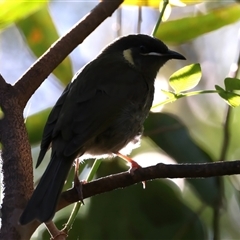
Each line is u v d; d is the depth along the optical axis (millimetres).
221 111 13078
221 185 8562
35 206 6414
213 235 8531
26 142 6895
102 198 8516
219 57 14180
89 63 10016
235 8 10039
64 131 8250
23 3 7844
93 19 8391
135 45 10461
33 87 7496
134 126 9469
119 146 9297
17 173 6547
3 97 7109
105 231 8461
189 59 13977
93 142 9062
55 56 7902
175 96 7703
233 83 7285
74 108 8672
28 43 10195
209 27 10125
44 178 7434
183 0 9492
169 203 8539
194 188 8531
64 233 6867
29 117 9141
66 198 7160
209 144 12594
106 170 9203
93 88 9164
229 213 10758
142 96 9648
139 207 8500
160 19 8211
